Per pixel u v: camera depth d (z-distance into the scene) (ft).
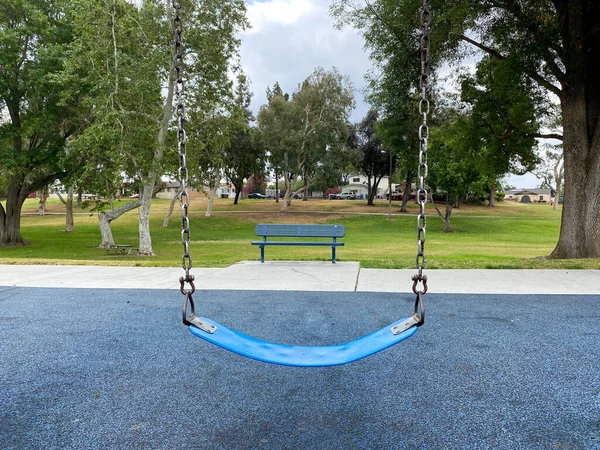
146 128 51.47
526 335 13.29
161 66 51.67
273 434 7.61
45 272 27.17
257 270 28.04
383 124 41.32
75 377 10.21
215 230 107.96
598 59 34.63
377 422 8.02
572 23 32.30
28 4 63.46
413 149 42.19
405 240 85.81
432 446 7.20
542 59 34.50
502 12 32.58
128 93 49.75
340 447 7.17
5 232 72.95
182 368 10.78
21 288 21.53
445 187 100.27
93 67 50.31
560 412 8.36
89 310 16.80
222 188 292.20
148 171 54.19
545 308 16.79
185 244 9.22
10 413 8.45
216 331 8.82
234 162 134.41
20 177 68.85
